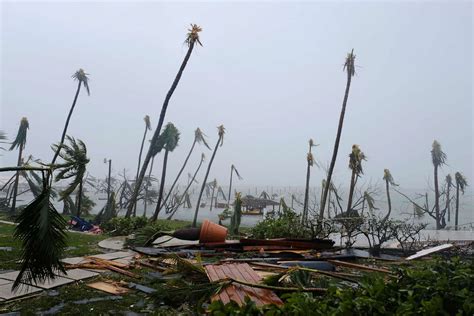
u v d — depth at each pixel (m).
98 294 6.48
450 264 5.24
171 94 21.52
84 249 11.12
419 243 13.20
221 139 38.75
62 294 6.41
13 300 5.98
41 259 5.00
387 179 34.41
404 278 4.88
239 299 5.35
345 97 23.77
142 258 9.78
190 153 43.97
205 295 5.73
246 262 9.38
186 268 7.62
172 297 5.83
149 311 5.65
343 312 4.02
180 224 25.34
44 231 4.89
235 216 18.31
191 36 20.59
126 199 49.59
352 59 23.84
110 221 17.70
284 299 5.39
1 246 11.06
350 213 19.48
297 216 14.83
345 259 10.52
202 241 11.84
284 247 11.34
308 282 6.37
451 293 4.23
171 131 27.77
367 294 4.52
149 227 12.27
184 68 21.19
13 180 35.53
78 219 19.14
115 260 9.50
